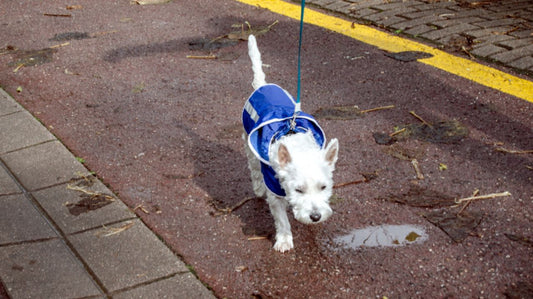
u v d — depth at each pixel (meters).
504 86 2.54
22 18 3.53
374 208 1.90
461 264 1.66
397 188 1.98
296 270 1.68
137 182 2.06
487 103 2.44
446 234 1.78
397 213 1.87
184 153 2.22
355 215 1.87
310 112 2.45
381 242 1.76
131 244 1.77
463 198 1.91
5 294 1.60
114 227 1.84
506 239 1.74
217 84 2.70
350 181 2.02
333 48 2.99
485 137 2.22
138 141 2.29
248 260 1.72
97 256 1.72
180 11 3.58
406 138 2.25
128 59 2.97
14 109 2.52
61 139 2.32
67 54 3.04
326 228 1.83
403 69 2.74
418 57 2.83
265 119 1.73
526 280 1.60
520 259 1.67
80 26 3.38
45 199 1.97
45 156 2.20
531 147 2.15
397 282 1.62
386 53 2.89
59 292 1.60
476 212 1.85
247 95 2.60
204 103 2.54
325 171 1.63
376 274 1.65
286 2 3.65
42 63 2.96
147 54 3.02
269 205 1.81
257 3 3.66
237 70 2.82
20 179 2.07
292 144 1.66
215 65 2.88
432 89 2.57
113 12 3.59
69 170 2.11
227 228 1.85
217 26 3.33
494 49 2.83
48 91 2.69
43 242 1.78
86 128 2.39
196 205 1.95
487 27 3.07
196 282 1.62
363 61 2.84
